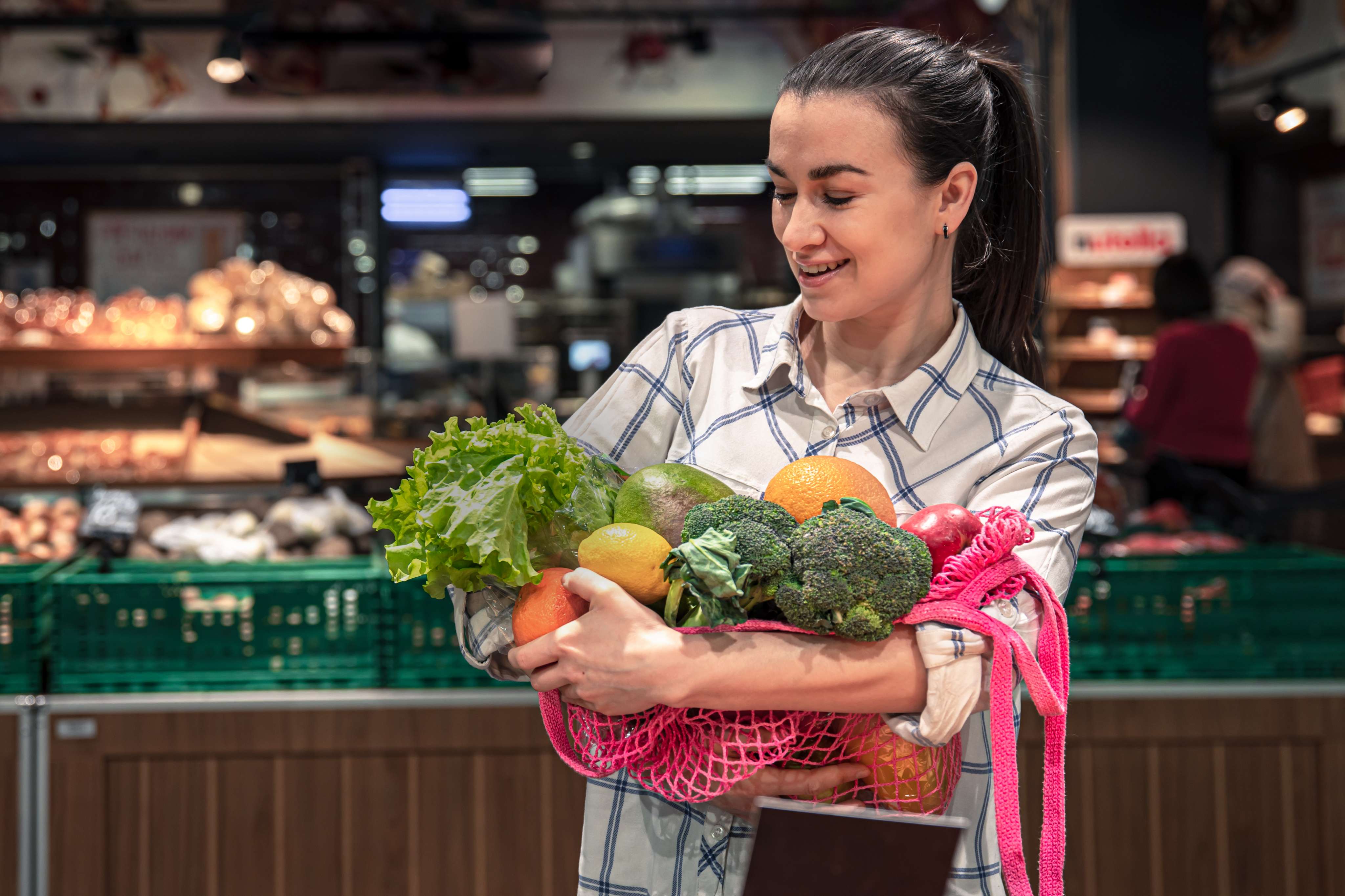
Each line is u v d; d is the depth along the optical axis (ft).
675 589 2.67
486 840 6.96
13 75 22.66
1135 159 21.70
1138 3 21.49
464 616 3.04
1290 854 6.96
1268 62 28.02
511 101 23.36
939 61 3.07
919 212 2.98
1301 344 28.37
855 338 3.42
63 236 26.40
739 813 2.97
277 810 6.91
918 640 2.60
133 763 6.88
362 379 15.03
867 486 2.89
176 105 22.97
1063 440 3.20
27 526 9.38
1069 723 6.98
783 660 2.59
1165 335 14.61
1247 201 33.12
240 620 6.98
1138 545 8.30
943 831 2.25
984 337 3.71
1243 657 7.07
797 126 2.91
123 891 6.86
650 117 23.47
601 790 3.42
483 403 16.90
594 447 3.57
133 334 13.08
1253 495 10.21
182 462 12.20
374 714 6.93
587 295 25.93
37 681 6.85
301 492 9.39
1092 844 6.96
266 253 26.73
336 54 16.14
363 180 26.43
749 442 3.41
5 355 12.56
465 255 28.58
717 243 25.62
